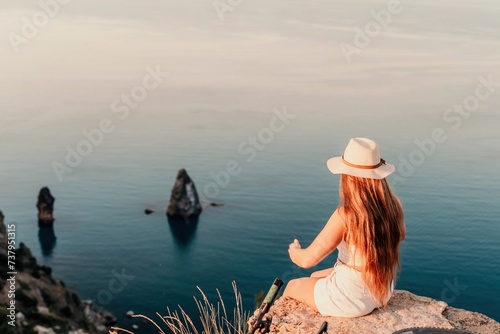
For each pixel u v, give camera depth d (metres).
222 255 97.81
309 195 123.31
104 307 77.31
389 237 4.70
